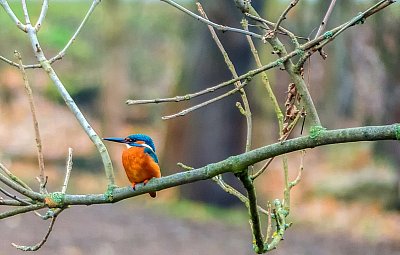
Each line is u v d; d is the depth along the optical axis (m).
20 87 28.36
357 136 3.04
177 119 20.20
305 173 23.94
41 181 3.72
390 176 20.70
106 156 3.64
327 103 20.12
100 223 14.67
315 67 18.88
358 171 22.39
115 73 25.23
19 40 29.06
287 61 3.53
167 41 29.52
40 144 3.77
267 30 3.63
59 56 3.96
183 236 14.52
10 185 3.57
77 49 30.00
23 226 13.71
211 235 14.96
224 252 13.57
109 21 24.98
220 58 19.16
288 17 18.00
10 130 25.94
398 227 17.89
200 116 19.73
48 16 31.22
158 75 29.50
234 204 19.77
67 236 13.27
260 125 20.17
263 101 20.02
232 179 19.80
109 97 25.25
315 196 21.41
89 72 29.47
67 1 32.47
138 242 13.53
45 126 26.86
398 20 14.12
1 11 29.12
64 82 28.92
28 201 3.64
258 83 19.81
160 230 14.78
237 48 18.64
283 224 3.79
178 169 20.23
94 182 22.69
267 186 22.72
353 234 16.91
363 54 15.01
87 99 29.17
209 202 19.69
